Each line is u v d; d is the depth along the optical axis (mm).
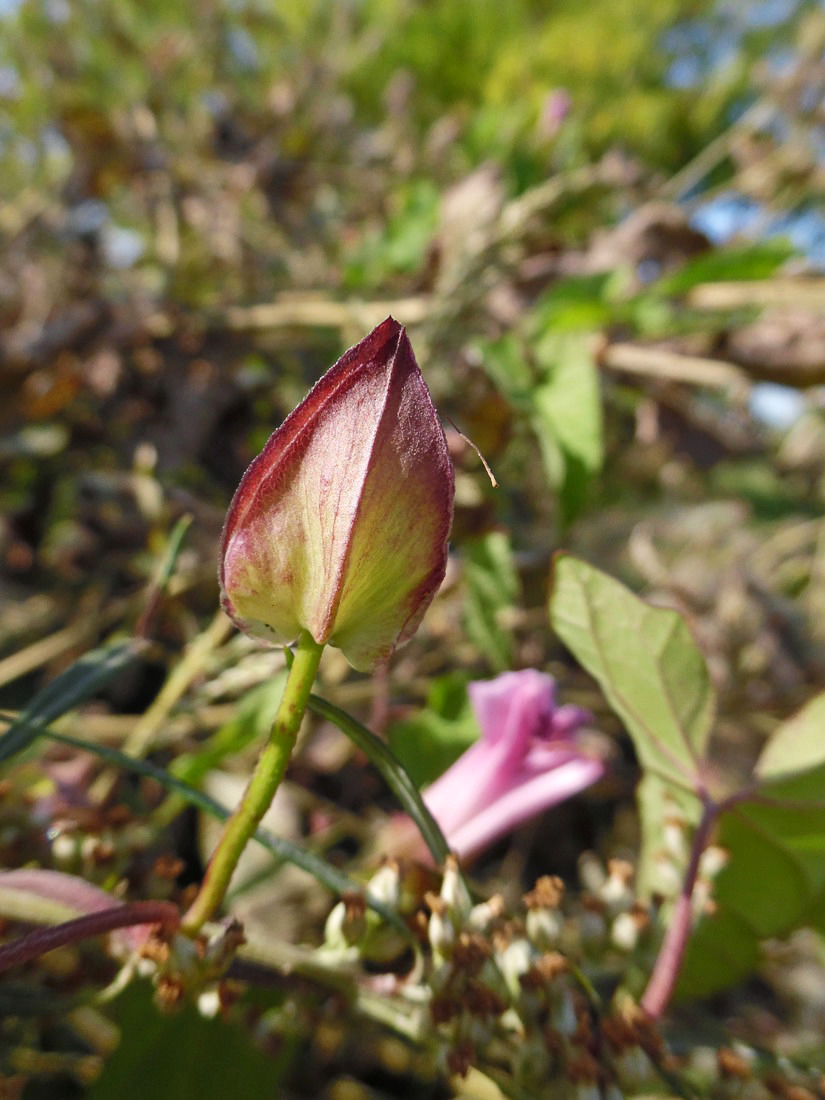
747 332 190
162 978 58
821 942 109
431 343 171
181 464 209
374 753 66
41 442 217
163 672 184
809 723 85
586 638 87
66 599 203
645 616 83
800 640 186
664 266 215
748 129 259
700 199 253
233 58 342
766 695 184
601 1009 66
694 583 194
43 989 71
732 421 217
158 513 170
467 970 63
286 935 125
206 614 188
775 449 295
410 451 49
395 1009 68
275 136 282
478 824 93
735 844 86
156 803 151
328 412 49
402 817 97
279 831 142
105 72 301
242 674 124
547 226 226
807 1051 139
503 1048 70
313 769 157
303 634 54
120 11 300
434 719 126
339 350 215
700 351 194
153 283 266
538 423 158
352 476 49
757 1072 70
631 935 77
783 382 187
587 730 177
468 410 162
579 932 79
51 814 78
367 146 319
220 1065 85
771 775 83
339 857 161
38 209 255
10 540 221
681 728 86
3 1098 89
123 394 211
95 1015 111
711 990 93
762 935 89
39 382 194
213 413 217
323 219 300
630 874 79
